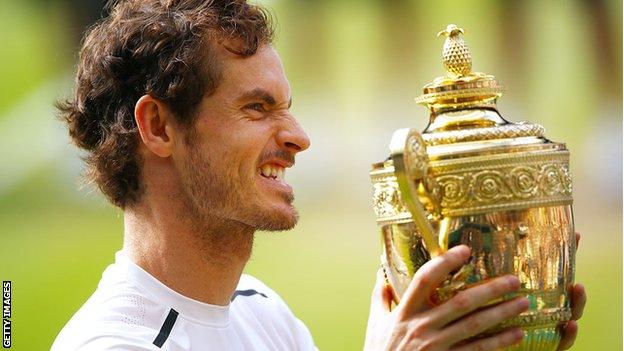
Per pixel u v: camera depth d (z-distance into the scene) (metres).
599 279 24.34
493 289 5.47
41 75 32.91
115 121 7.12
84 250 27.72
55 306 24.45
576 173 27.61
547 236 5.64
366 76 33.06
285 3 33.91
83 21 33.22
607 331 22.05
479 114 5.89
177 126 6.82
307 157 30.58
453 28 6.04
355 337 23.33
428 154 5.58
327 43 33.59
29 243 28.55
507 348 5.71
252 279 8.19
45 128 31.72
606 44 30.92
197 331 6.99
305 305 24.89
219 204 6.76
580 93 30.70
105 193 7.31
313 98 32.66
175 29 6.79
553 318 5.74
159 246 7.00
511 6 32.38
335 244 27.58
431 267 5.47
